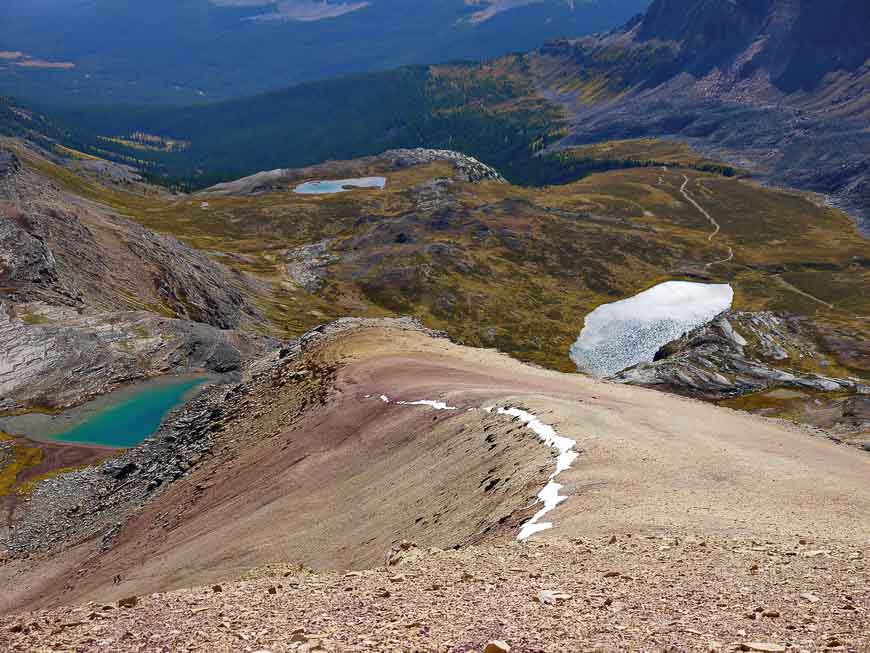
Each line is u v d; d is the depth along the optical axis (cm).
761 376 13088
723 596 1537
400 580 1984
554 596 1584
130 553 6241
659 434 3934
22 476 10181
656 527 2381
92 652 1512
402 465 4756
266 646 1387
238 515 5569
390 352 8206
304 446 6259
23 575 7156
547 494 2991
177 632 1599
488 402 5022
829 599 1452
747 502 2745
